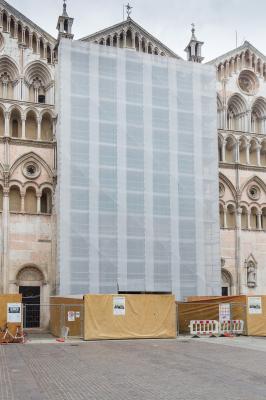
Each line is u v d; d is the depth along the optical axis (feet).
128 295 137.08
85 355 103.24
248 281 203.62
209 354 104.01
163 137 189.88
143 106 189.16
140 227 180.45
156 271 180.14
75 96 180.65
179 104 195.00
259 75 222.69
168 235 183.73
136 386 71.41
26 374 81.66
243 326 144.97
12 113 182.60
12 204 178.60
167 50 206.80
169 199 186.29
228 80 215.92
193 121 195.83
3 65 185.57
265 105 221.25
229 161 211.00
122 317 135.85
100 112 182.80
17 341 129.49
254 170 211.61
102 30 197.36
